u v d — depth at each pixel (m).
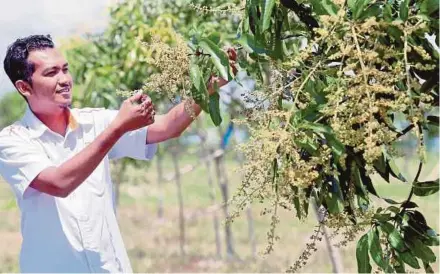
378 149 2.55
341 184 2.96
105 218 3.51
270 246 2.76
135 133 3.63
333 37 2.73
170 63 3.00
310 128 2.70
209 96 3.05
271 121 2.85
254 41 3.00
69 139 3.53
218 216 14.80
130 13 6.65
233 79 3.05
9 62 3.43
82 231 3.43
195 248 14.27
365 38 2.73
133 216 18.66
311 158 2.78
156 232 16.31
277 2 2.94
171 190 22.31
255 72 3.21
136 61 6.44
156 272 11.94
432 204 15.95
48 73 3.38
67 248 3.43
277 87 2.92
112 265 3.49
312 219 15.83
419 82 2.84
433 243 2.95
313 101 2.79
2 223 17.33
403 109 2.63
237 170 2.75
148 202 20.72
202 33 3.19
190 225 17.23
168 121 3.59
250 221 12.64
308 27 3.06
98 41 7.03
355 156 2.89
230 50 3.21
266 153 2.64
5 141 3.40
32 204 3.44
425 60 2.79
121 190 21.36
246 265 11.91
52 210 3.43
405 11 2.70
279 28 3.01
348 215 2.97
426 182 2.95
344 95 2.71
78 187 3.47
